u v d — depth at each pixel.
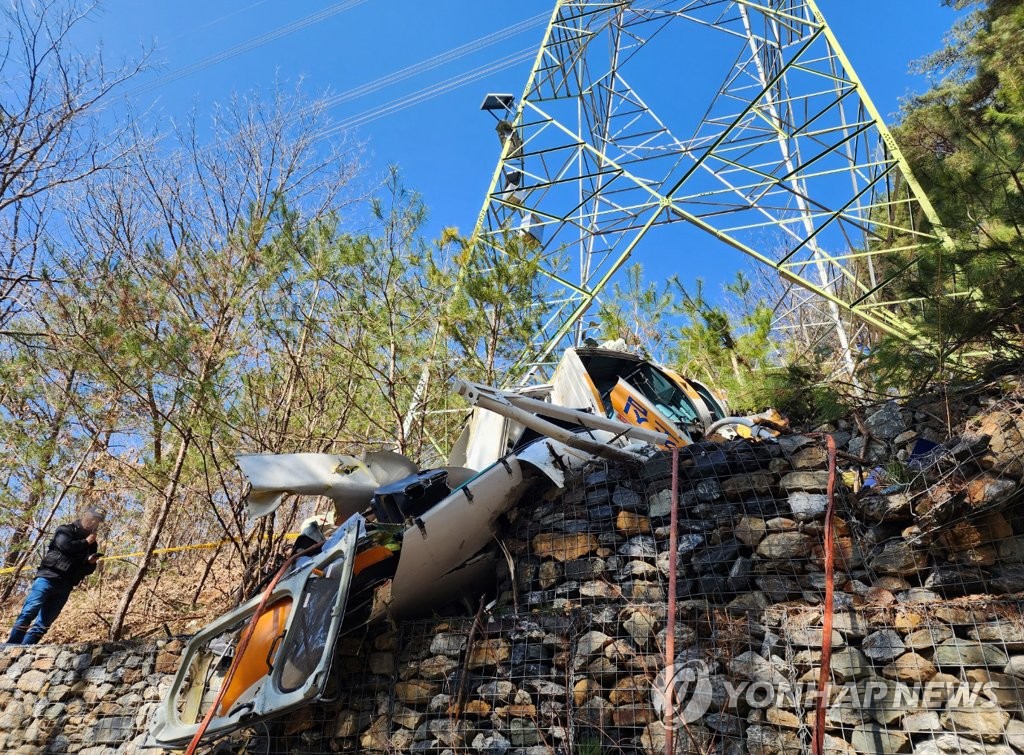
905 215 10.55
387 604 5.17
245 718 4.55
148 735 5.22
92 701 6.39
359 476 5.90
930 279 5.10
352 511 6.00
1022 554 3.89
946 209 5.20
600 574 4.74
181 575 10.63
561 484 5.15
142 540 9.37
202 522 10.77
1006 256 4.79
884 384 5.22
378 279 8.86
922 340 5.19
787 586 4.23
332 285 8.84
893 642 3.76
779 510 4.53
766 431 6.16
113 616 9.19
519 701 4.38
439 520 4.95
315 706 5.05
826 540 3.72
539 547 5.07
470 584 5.59
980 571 3.96
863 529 4.43
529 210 11.97
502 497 5.25
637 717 4.04
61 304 8.04
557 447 5.41
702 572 4.50
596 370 7.83
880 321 9.62
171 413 7.82
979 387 4.77
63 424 8.73
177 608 9.23
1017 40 14.51
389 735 4.64
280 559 8.25
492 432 7.15
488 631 4.73
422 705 4.69
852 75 11.04
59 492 8.95
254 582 7.93
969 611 3.70
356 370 9.32
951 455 4.16
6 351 9.17
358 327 8.92
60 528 7.64
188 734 4.88
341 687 5.03
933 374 5.05
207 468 8.41
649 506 4.92
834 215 10.70
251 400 8.90
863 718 3.62
